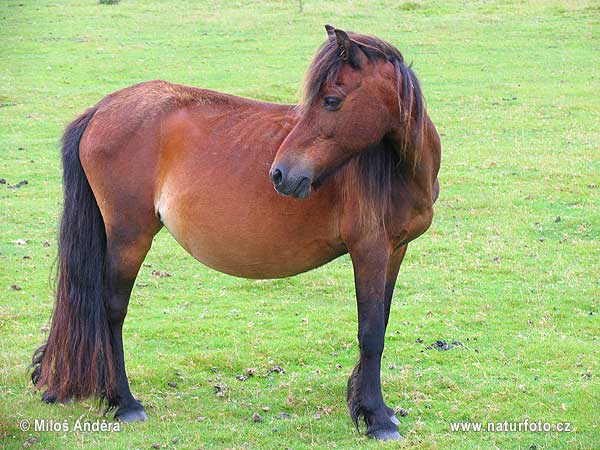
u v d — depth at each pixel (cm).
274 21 3412
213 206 619
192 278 1065
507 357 793
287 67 2566
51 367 658
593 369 758
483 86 2284
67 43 3038
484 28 3095
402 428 638
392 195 592
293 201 600
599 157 1590
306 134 544
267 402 694
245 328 884
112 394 654
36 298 977
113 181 639
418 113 566
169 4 4053
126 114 648
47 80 2422
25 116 2008
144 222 647
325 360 801
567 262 1077
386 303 650
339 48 540
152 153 639
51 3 4188
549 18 3222
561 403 684
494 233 1204
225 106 648
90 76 2489
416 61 2619
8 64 2655
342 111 541
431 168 602
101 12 3831
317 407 683
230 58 2727
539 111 1997
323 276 1061
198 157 627
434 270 1066
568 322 885
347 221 592
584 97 2116
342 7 3669
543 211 1295
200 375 755
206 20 3522
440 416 664
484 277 1037
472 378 741
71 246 649
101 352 648
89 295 647
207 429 639
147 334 864
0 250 1151
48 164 1619
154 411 674
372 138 552
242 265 636
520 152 1645
